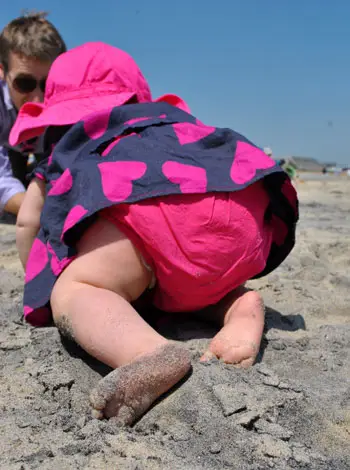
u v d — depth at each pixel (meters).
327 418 0.50
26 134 0.78
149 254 0.60
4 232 1.44
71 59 0.80
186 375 0.53
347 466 0.43
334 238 1.48
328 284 1.01
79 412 0.50
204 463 0.43
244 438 0.46
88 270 0.59
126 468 0.42
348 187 4.35
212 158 0.63
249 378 0.53
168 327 0.71
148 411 0.50
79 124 0.69
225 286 0.63
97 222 0.60
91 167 0.62
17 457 0.43
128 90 0.80
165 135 0.66
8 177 1.33
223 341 0.58
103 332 0.54
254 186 0.64
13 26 1.24
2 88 1.30
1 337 0.68
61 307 0.59
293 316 0.79
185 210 0.59
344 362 0.63
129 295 0.61
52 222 0.66
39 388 0.54
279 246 0.75
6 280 0.97
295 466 0.43
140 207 0.58
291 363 0.62
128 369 0.49
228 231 0.60
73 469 0.41
